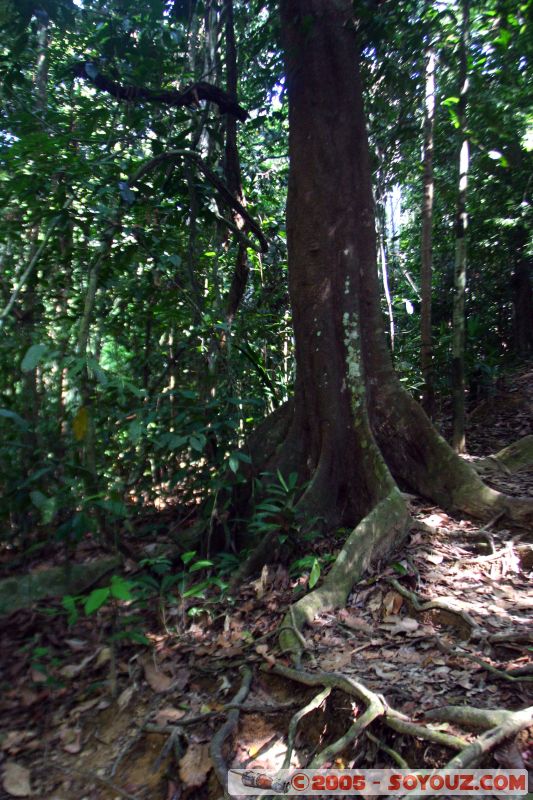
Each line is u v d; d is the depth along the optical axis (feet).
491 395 28.04
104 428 16.19
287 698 9.61
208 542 14.32
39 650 11.10
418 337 32.81
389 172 30.12
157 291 17.57
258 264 22.90
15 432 13.25
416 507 15.35
